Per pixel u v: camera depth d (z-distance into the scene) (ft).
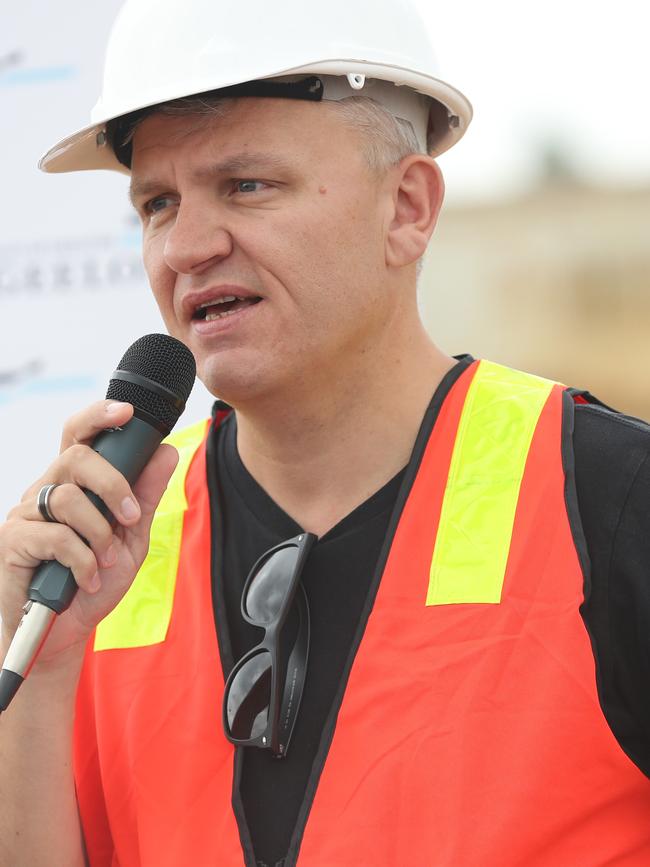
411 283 24.71
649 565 21.16
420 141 25.09
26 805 23.58
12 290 35.63
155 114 23.04
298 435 23.80
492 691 21.13
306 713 22.44
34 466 35.60
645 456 21.97
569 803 20.56
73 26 35.12
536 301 137.18
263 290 22.54
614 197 138.51
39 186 35.47
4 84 35.40
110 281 35.32
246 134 22.50
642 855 20.74
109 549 21.75
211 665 23.44
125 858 23.03
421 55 24.40
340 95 23.20
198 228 22.57
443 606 22.02
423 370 24.67
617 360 133.59
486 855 20.30
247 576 24.13
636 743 21.13
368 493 23.84
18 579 21.21
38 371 35.60
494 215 140.05
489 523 22.47
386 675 21.80
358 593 23.02
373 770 21.21
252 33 22.82
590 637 21.13
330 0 23.34
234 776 22.35
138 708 23.61
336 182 22.91
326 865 20.86
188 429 27.89
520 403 23.82
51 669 23.57
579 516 21.89
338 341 22.99
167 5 23.48
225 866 21.75
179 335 23.75
